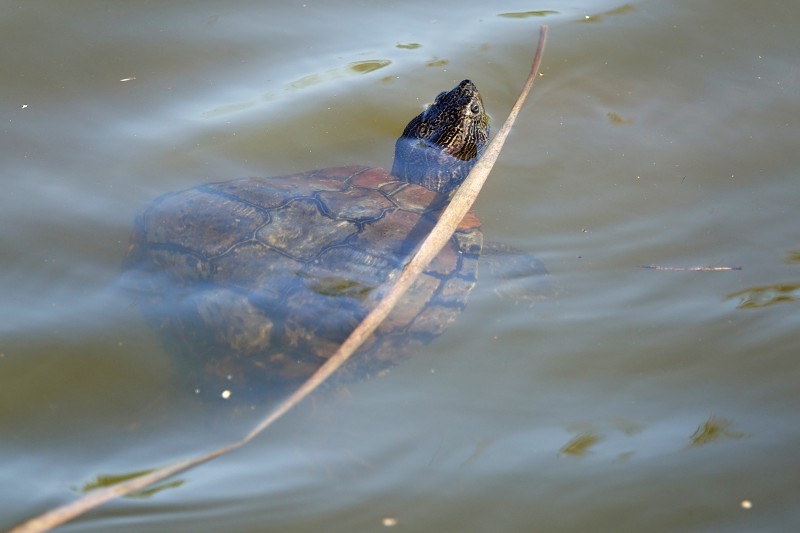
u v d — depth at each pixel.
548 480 6.87
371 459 7.03
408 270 7.87
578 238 9.23
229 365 7.56
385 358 7.72
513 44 12.17
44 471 6.81
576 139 10.64
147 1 12.58
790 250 8.99
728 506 6.67
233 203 8.57
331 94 11.22
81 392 7.47
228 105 10.91
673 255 8.99
